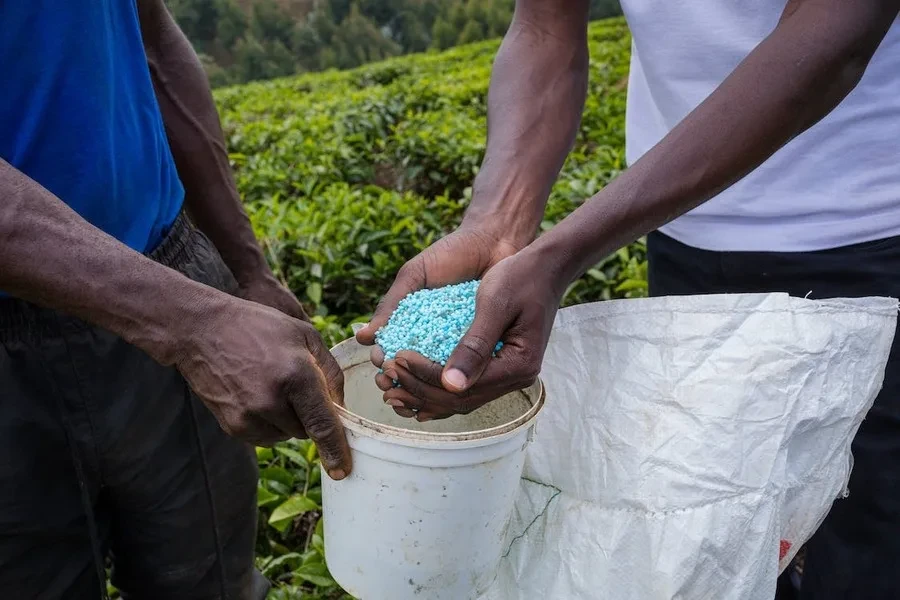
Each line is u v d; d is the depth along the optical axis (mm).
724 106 1403
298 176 6562
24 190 1227
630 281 3873
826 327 1504
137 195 1662
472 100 9742
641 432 1574
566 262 1398
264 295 2119
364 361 1580
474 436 1276
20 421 1524
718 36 1724
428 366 1323
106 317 1271
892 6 1399
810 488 1650
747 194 1811
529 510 1705
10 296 1485
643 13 1825
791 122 1410
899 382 1710
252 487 1996
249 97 13906
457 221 5660
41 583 1659
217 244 2088
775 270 1847
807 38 1380
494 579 1585
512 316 1332
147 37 1938
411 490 1324
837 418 1576
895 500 1773
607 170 5617
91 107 1519
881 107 1656
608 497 1605
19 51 1430
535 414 1375
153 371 1667
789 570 2387
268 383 1240
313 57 45500
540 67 1938
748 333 1521
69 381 1556
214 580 1953
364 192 6586
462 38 44938
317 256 4559
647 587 1575
